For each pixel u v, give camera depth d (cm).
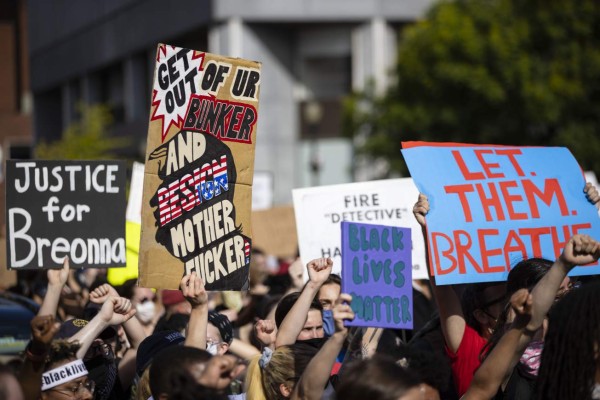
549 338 401
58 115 5419
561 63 2628
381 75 3672
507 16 2689
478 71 2648
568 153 570
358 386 359
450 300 522
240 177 525
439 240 530
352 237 459
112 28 4394
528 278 492
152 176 507
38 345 446
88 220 545
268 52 3750
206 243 515
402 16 3681
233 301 912
